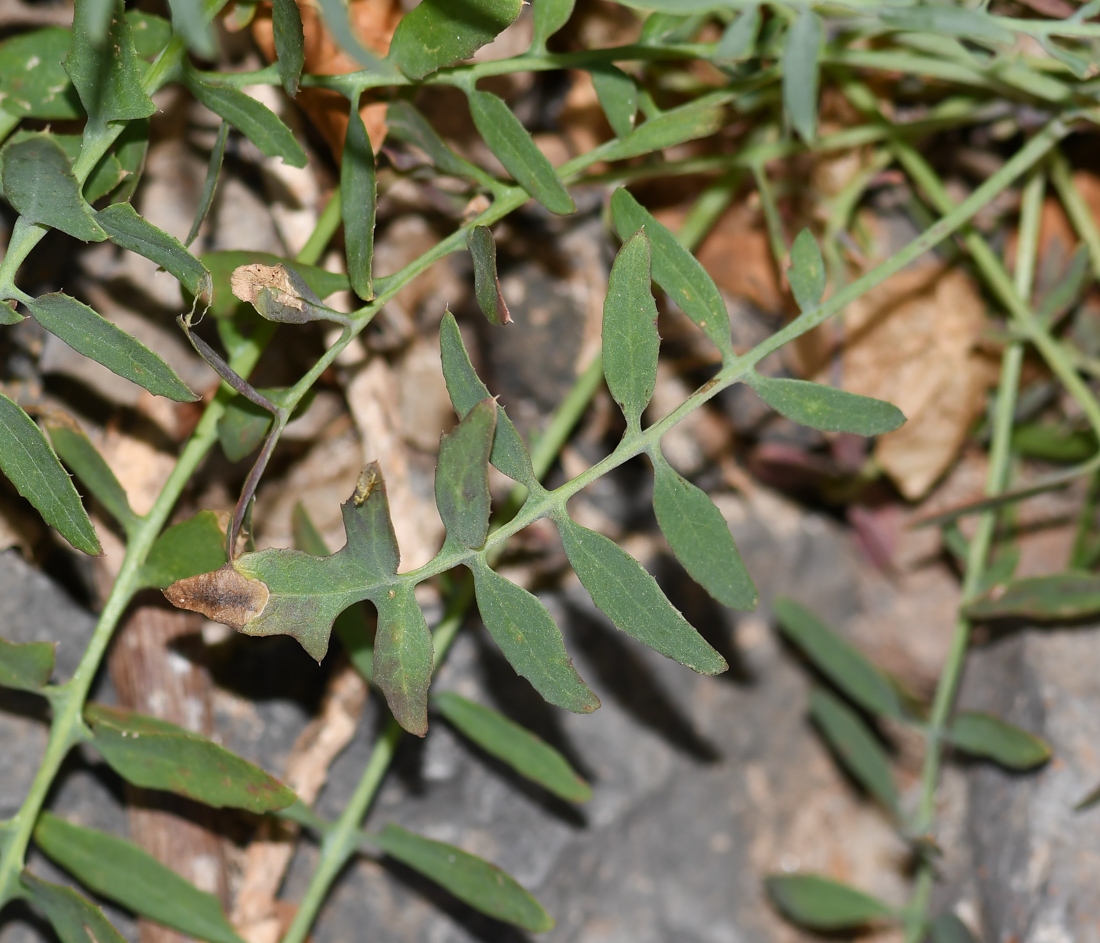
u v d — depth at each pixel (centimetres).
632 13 57
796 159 59
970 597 58
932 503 64
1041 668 61
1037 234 59
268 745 58
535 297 60
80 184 46
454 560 47
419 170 54
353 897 59
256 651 58
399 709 47
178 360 56
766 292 60
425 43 48
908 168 58
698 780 64
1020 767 60
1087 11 49
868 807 67
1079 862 59
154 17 51
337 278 50
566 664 47
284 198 55
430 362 59
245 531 50
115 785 56
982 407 61
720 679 64
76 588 56
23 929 56
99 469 51
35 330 55
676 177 59
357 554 47
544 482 60
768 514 65
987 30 48
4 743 56
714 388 48
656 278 48
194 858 55
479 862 53
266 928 56
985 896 61
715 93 52
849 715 60
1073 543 65
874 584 67
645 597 47
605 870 62
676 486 48
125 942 49
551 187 49
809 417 48
